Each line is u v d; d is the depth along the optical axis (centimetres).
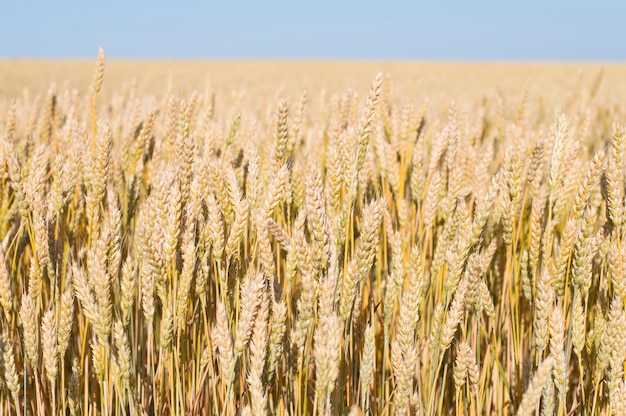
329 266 205
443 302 228
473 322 261
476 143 454
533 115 772
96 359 212
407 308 203
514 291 278
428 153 414
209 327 248
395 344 206
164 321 203
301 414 219
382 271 316
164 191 197
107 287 192
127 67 5791
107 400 216
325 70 5403
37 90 2236
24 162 358
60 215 265
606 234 257
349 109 380
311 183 196
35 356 215
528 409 167
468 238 221
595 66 5828
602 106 717
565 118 241
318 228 197
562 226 317
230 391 190
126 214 321
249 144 275
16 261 293
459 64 6806
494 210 291
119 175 340
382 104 395
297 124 332
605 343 216
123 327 207
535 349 266
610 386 217
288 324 245
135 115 352
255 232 251
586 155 403
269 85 3109
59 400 242
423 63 7169
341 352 212
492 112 635
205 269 215
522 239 279
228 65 6431
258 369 182
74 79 3328
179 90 561
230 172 218
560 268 227
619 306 211
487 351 253
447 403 279
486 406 267
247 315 182
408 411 214
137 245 253
